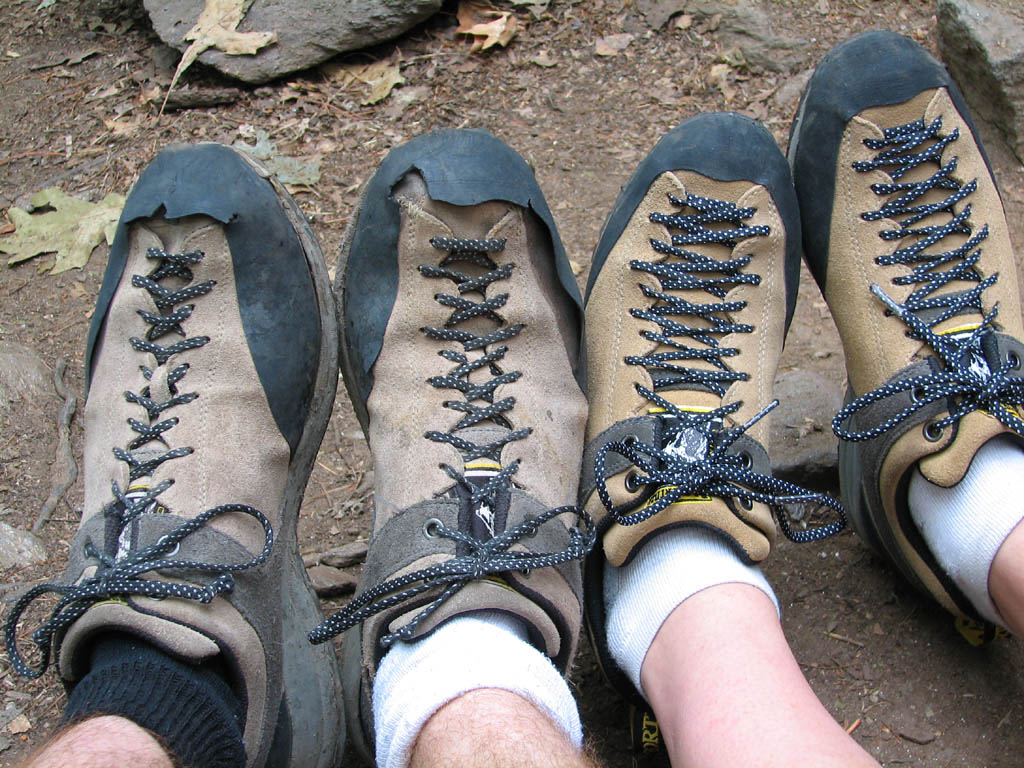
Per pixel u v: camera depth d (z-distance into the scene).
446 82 2.47
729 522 1.26
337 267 1.53
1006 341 1.41
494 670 1.02
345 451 1.77
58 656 1.13
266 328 1.39
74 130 2.40
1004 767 1.34
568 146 2.31
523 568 1.15
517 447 1.32
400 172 1.41
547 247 1.44
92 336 1.42
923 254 1.50
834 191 1.55
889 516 1.42
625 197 1.57
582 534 1.32
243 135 2.35
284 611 1.29
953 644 1.47
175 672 1.08
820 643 1.48
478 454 1.31
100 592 1.09
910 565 1.43
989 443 1.33
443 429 1.34
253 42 2.43
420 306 1.40
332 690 1.30
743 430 1.34
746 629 1.13
